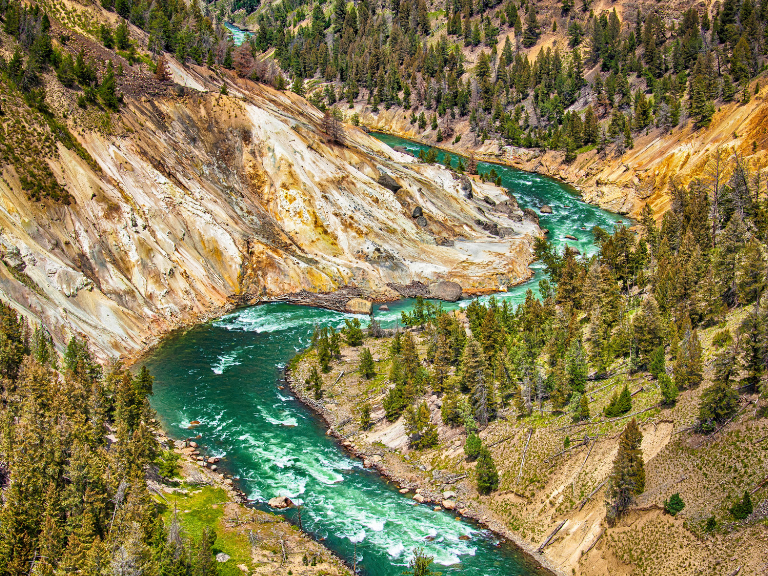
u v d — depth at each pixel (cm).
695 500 5978
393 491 7288
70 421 6569
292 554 6109
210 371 9812
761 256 8412
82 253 10719
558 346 8681
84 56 13862
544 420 7538
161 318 11144
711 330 8156
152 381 8675
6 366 7619
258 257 12812
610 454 6775
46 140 11219
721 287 8612
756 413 6278
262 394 9231
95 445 6681
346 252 13575
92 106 12538
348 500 7075
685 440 6494
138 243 11438
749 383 6644
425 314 11369
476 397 7788
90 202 11212
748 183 12131
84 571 5097
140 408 7469
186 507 6612
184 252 12156
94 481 5831
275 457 7806
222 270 12512
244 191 13975
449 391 8106
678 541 5809
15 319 8181
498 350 9144
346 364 9975
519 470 7112
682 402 6900
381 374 9575
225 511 6681
